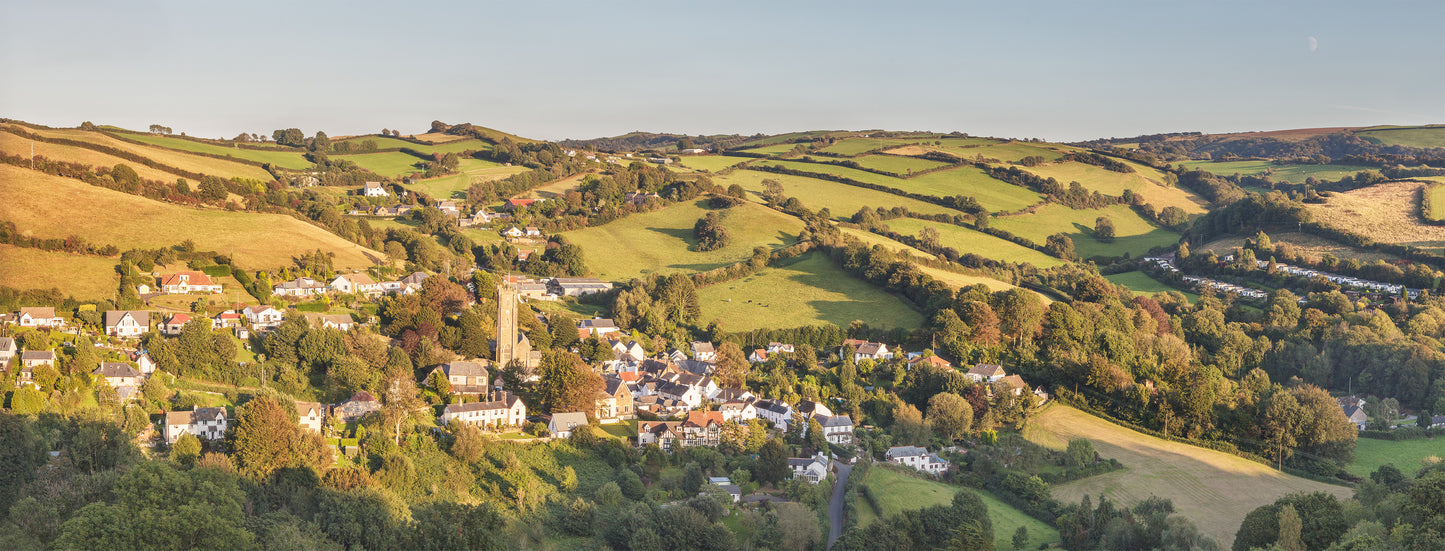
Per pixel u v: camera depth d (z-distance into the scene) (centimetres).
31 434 14175
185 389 18850
